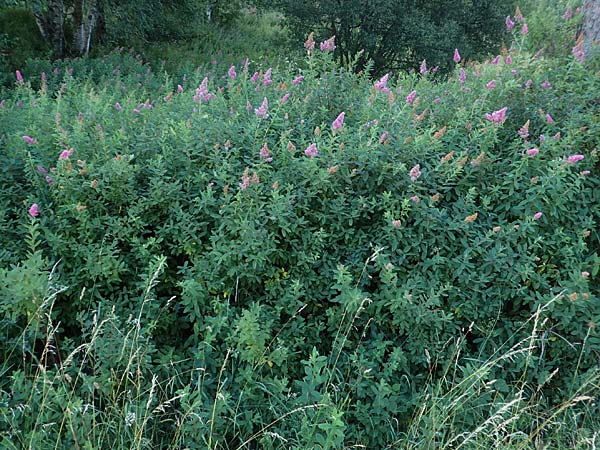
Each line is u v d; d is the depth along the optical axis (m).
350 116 4.34
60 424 2.66
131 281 3.39
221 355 3.11
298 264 3.31
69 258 3.35
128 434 2.59
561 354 3.29
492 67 4.70
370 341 3.26
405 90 4.85
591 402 3.05
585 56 4.67
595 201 3.67
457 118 4.13
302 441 2.69
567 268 3.39
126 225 3.41
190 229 3.38
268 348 2.98
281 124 3.86
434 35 10.86
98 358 2.93
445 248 3.39
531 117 4.05
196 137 3.74
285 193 3.50
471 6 11.60
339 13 10.95
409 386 3.16
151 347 3.01
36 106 5.00
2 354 3.01
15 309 2.80
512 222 3.57
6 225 3.41
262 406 2.93
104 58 11.09
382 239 3.38
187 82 8.80
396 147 3.56
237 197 3.24
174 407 2.95
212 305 3.23
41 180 3.59
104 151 3.64
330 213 3.47
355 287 3.13
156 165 3.48
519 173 3.50
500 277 3.32
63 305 3.29
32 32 12.05
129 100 5.02
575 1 5.55
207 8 17.08
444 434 2.80
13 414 2.52
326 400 2.73
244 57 14.12
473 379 2.98
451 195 3.61
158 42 14.53
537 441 2.74
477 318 3.29
